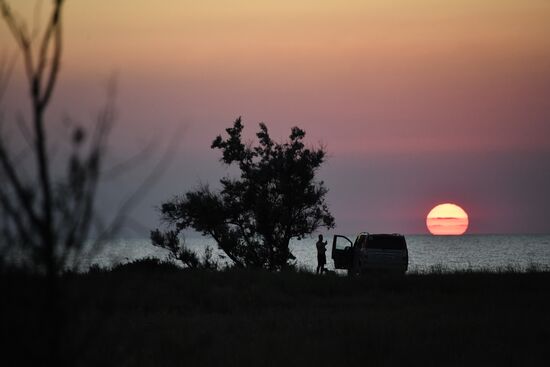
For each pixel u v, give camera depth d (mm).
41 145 18734
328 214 143750
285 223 140750
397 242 115188
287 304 80375
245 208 141500
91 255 18953
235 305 77625
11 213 18984
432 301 80062
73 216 18781
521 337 51719
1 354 19531
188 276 92438
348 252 125000
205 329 56250
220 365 41656
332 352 45250
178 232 138750
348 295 89312
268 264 141500
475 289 91625
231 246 140250
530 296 81750
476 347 47312
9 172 18719
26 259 19516
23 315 19703
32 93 18781
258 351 45219
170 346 46531
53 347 19578
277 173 141250
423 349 46281
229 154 143375
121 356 30219
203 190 141375
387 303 79500
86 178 18547
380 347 46281
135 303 70938
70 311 20016
